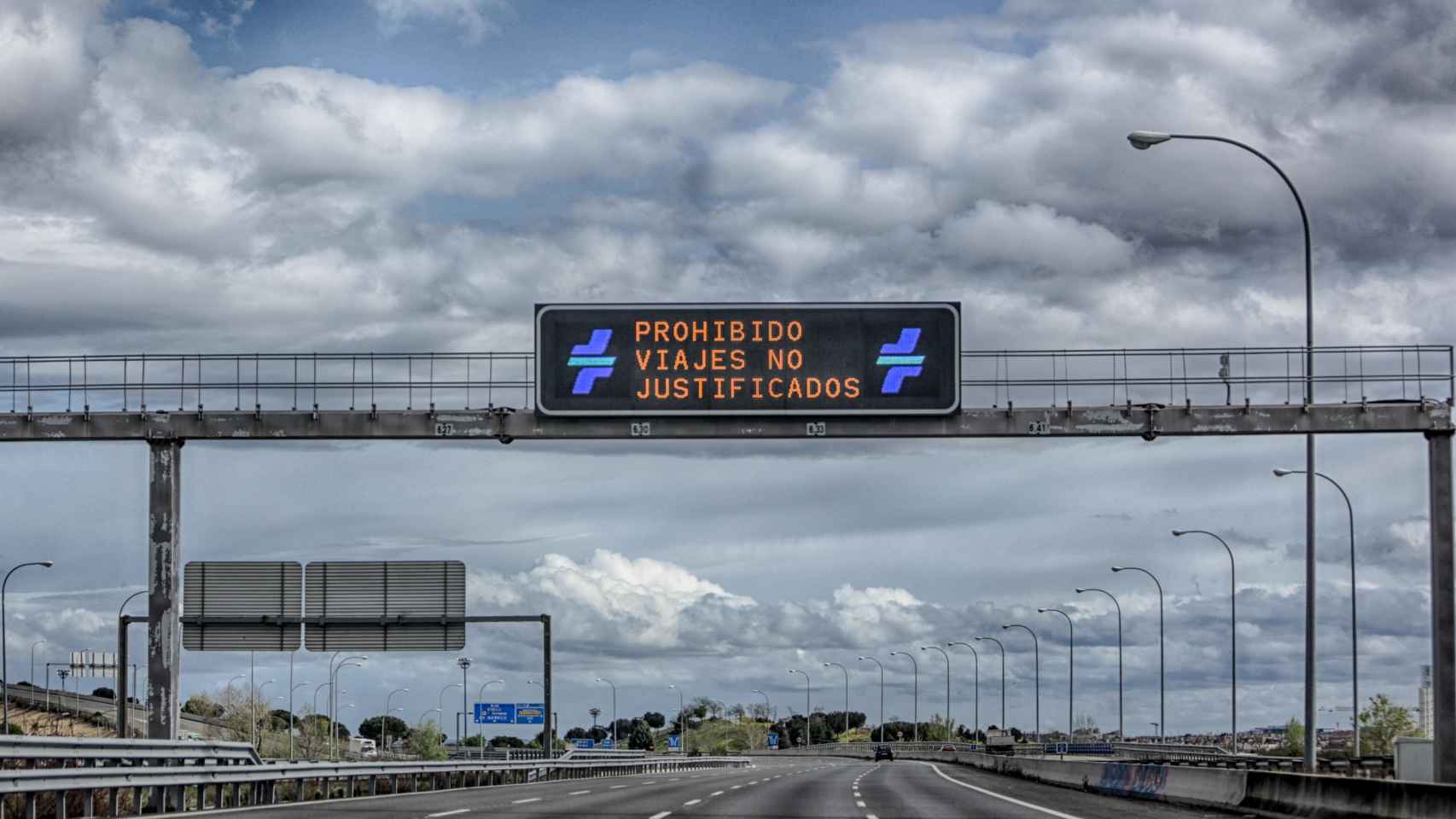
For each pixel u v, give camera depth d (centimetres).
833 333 3297
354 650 4741
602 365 3306
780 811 3241
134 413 3506
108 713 12156
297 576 4753
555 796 4103
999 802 3853
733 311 3306
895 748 18400
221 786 3275
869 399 3288
